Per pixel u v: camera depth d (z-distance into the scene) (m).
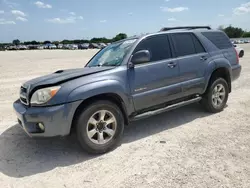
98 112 3.44
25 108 3.34
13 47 66.00
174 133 4.15
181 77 4.39
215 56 4.99
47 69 14.35
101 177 2.90
